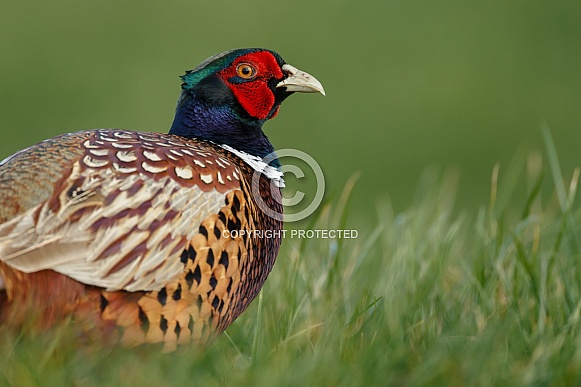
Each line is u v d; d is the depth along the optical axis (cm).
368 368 736
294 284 932
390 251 1055
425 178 1647
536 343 786
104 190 723
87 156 741
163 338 739
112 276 713
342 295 948
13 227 698
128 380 707
